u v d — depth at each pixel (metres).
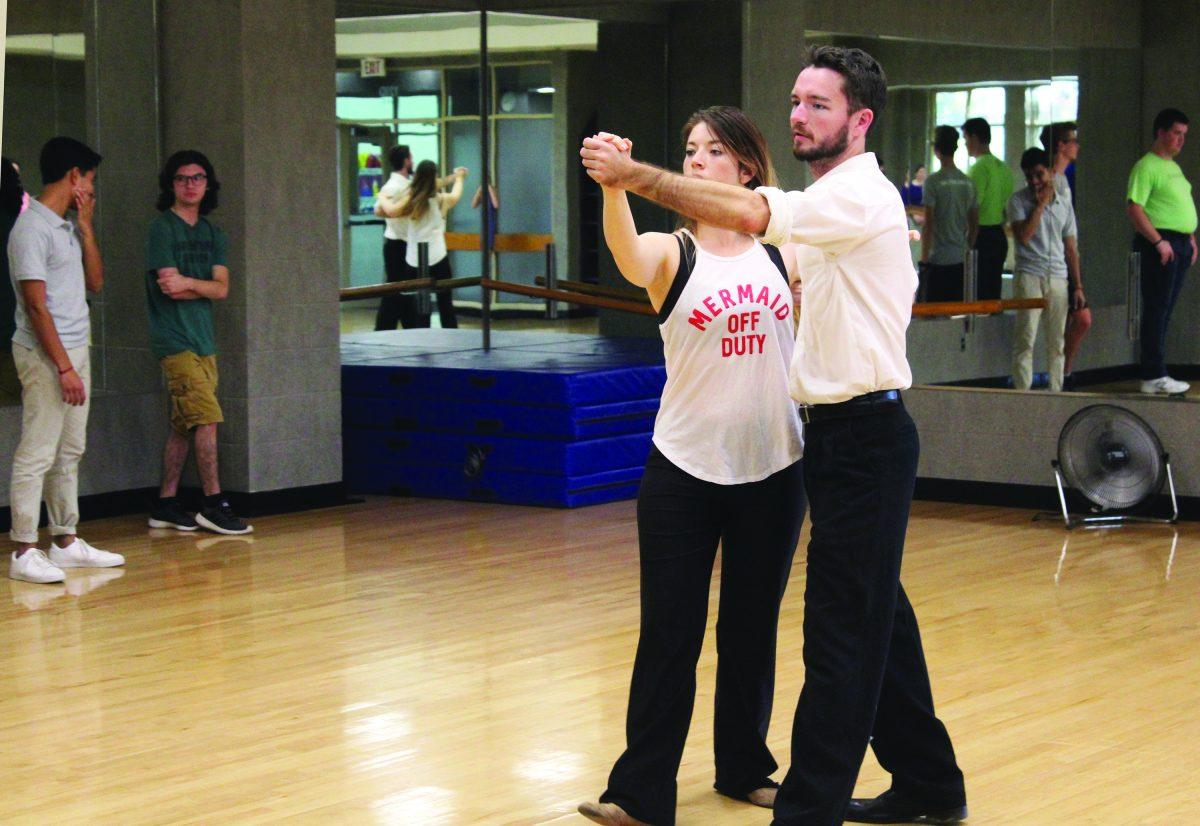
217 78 8.84
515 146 11.05
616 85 10.82
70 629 6.42
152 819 4.32
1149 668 5.84
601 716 5.24
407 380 9.53
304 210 9.08
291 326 9.05
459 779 4.64
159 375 9.14
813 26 9.93
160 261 8.20
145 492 9.12
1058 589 7.17
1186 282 8.84
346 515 8.97
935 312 9.55
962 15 9.31
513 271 11.23
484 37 10.95
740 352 4.18
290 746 4.94
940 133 9.45
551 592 7.07
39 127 8.67
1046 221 9.17
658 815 4.14
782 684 5.59
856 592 3.86
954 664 5.89
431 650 6.08
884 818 4.34
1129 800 4.46
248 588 7.15
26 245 7.17
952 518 9.02
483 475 9.34
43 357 7.27
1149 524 8.76
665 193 3.51
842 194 3.71
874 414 3.85
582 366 9.57
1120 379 9.04
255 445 8.92
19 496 7.29
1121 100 8.95
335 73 9.20
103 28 8.85
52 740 5.02
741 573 4.34
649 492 4.22
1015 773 4.69
